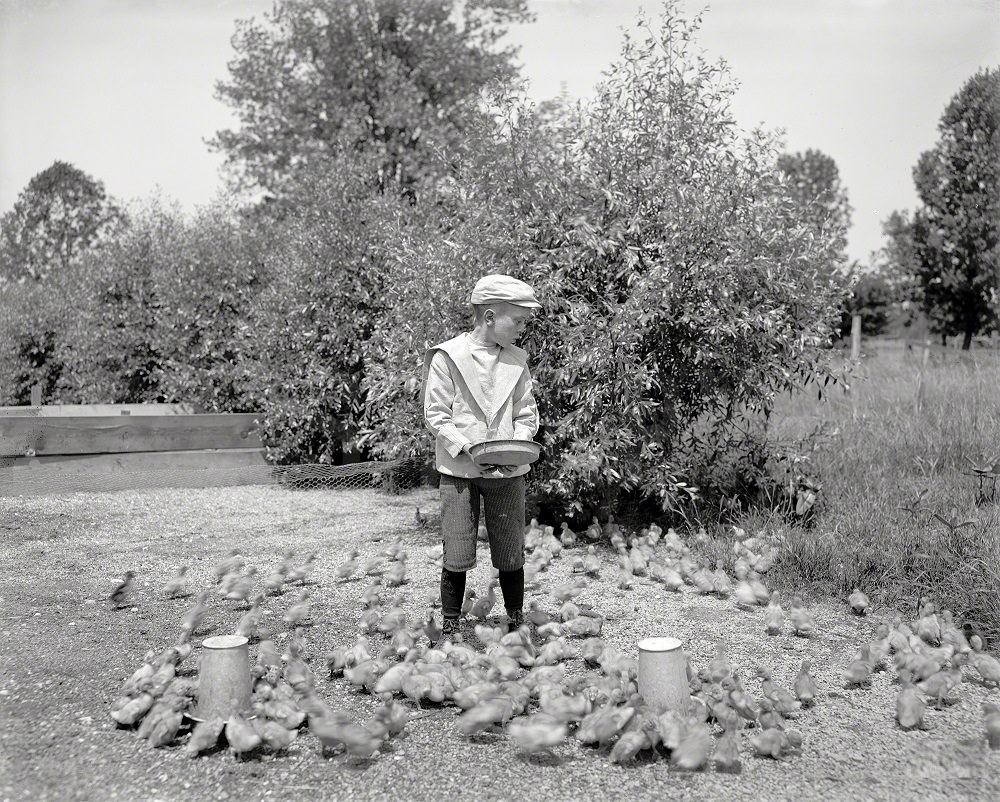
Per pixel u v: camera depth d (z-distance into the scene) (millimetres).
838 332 6812
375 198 9398
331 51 17703
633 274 6043
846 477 7277
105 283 12109
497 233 6363
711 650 4199
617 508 7121
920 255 20422
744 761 3004
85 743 3131
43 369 13883
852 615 4758
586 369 5988
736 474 7012
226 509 8047
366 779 2883
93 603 4988
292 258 9586
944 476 7309
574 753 3076
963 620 4461
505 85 6602
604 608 4922
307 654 4113
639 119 6598
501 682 3436
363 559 6051
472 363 4133
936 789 2783
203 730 3041
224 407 10664
